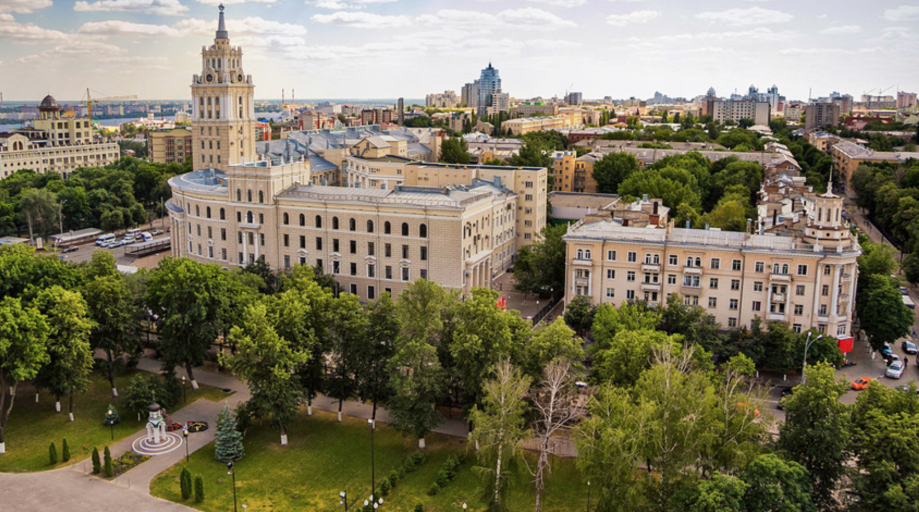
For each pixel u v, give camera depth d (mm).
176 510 93062
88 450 107812
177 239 199250
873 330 141000
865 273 154125
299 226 171250
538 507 88062
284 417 107750
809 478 84500
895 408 88000
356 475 102250
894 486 78125
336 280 169625
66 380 113000
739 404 90938
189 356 124938
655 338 108875
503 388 92062
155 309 132750
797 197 191000
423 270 161625
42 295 117125
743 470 84062
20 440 110312
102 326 124188
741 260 136250
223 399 125188
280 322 111812
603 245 144250
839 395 86938
